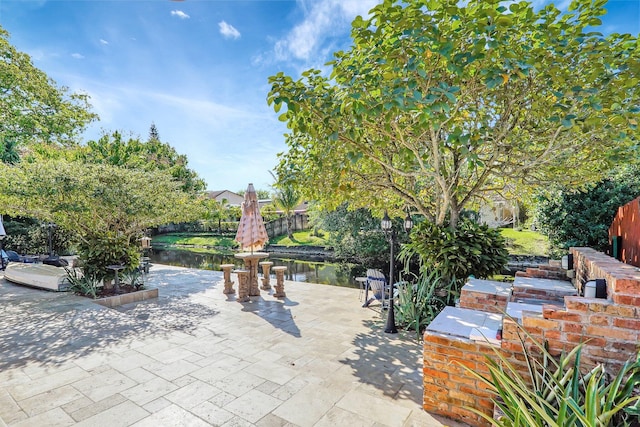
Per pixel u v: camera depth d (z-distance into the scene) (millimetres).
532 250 13062
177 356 4184
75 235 8758
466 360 2773
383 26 3486
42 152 10664
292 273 13320
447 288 5262
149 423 2805
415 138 4641
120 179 7688
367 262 14414
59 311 5949
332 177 5312
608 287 2619
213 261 17094
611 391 1822
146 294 7289
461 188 5727
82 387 3385
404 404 3104
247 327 5355
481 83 4078
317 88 4207
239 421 2836
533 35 3764
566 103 4016
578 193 8344
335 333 5082
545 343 2436
